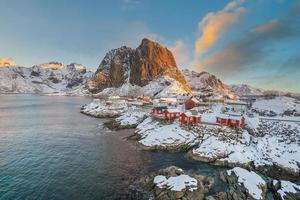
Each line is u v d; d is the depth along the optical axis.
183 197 34.44
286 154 52.88
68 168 48.06
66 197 36.03
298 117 84.62
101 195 36.72
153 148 62.06
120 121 97.31
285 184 38.38
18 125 97.25
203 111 95.81
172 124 75.12
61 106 184.25
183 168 48.94
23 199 35.25
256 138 62.91
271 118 81.44
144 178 41.31
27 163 50.78
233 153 53.81
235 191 36.44
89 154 57.75
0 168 47.62
